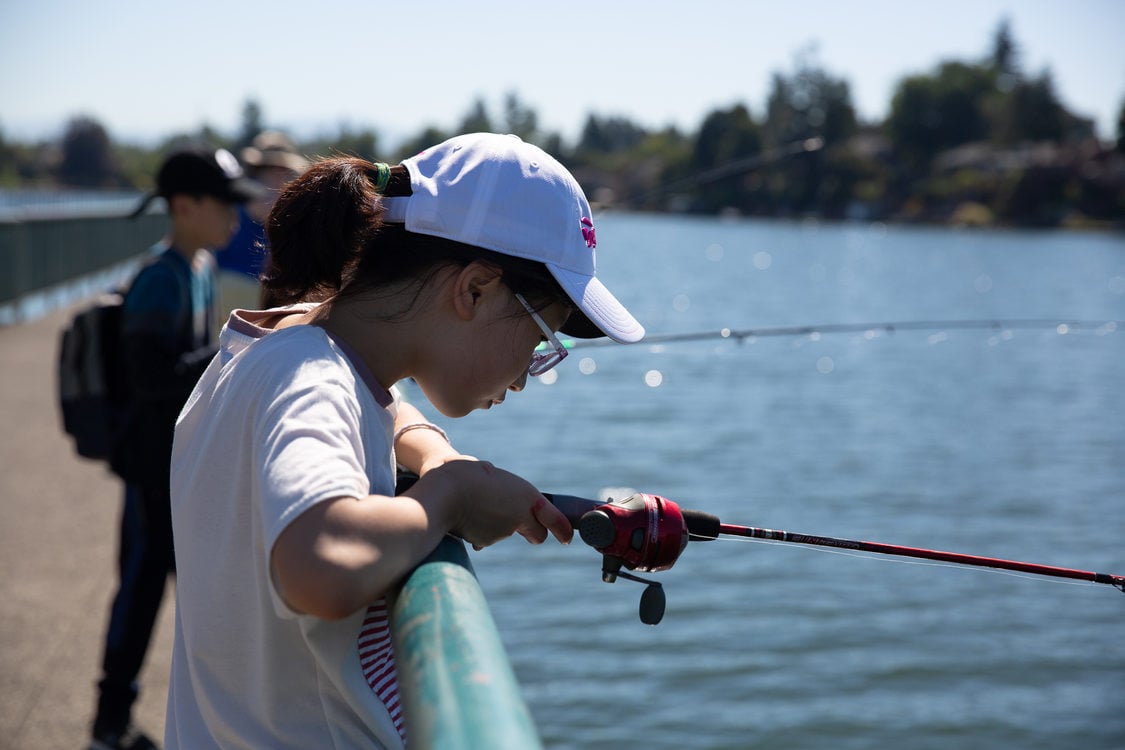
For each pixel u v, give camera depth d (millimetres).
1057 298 35500
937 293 36125
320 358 1235
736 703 5363
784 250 62594
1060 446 12297
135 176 122312
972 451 11734
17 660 4316
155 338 3498
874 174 105438
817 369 17859
